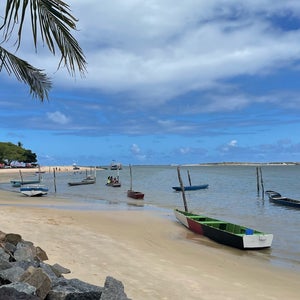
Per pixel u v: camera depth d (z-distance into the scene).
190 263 12.91
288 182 73.56
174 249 15.55
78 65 5.21
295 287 10.88
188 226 21.30
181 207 33.78
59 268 9.23
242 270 12.70
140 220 23.86
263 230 21.89
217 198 43.94
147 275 10.20
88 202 37.31
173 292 8.88
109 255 12.36
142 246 15.23
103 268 10.45
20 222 18.59
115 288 6.17
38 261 8.49
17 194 47.47
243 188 59.78
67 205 33.09
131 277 9.81
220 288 9.76
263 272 12.63
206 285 9.87
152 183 74.62
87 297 5.96
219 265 13.21
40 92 8.15
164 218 25.22
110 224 21.27
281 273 12.64
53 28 4.79
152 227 21.28
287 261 14.52
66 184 73.81
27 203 34.03
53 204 33.72
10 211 24.27
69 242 14.06
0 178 98.44
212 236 18.47
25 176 110.38
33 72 7.80
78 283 6.66
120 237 16.91
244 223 24.62
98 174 125.81
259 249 16.44
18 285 5.72
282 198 37.53
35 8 4.45
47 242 13.63
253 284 10.75
